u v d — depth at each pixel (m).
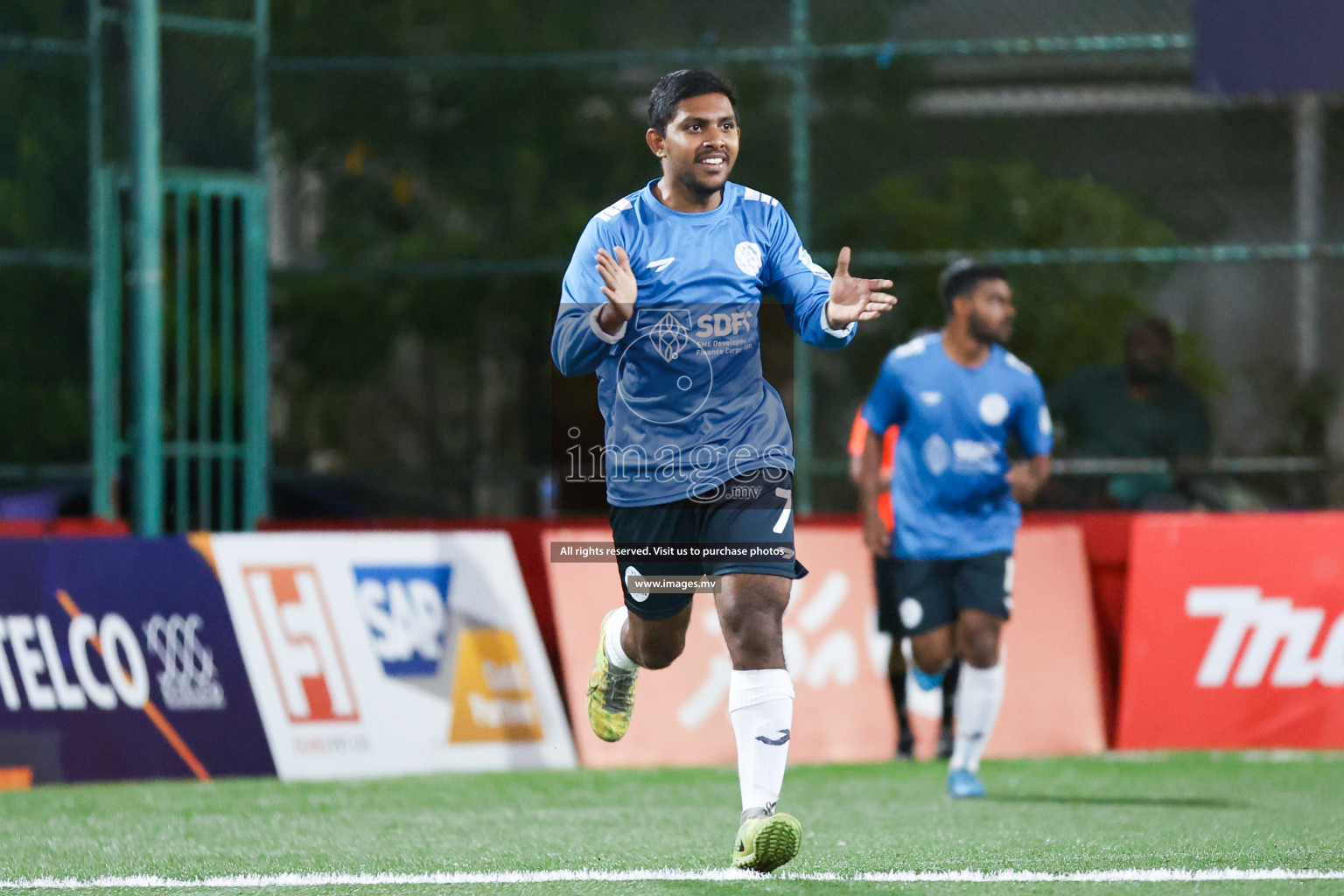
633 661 15.46
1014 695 26.34
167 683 23.66
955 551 20.91
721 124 14.07
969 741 21.14
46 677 23.17
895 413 21.61
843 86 47.72
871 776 23.75
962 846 16.28
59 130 42.09
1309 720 26.30
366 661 24.42
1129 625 26.75
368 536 24.77
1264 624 26.55
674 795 21.78
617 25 50.56
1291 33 32.12
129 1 32.53
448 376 51.53
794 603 26.16
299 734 23.98
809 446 33.19
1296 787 22.00
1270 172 45.22
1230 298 44.38
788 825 13.13
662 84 14.24
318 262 50.59
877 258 33.31
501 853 16.16
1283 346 44.31
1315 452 42.44
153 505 30.36
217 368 35.53
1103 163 46.88
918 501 21.06
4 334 41.38
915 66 47.53
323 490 45.78
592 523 29.02
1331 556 26.58
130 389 35.22
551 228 50.22
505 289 50.66
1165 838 16.83
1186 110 45.88
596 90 50.41
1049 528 27.34
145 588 23.83
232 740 23.73
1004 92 47.41
